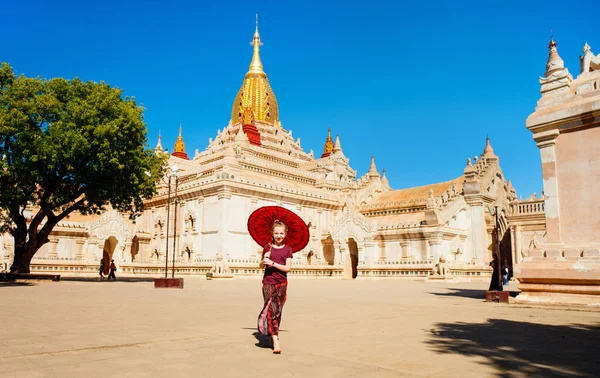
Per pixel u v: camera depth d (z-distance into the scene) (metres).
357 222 58.34
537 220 53.00
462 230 56.19
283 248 10.06
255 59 94.56
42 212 37.78
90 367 7.91
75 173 37.22
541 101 21.55
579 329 12.55
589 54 21.83
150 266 56.62
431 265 50.00
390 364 8.30
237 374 7.53
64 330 11.92
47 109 34.44
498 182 63.97
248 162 63.72
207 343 10.20
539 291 19.69
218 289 31.16
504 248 61.16
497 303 20.33
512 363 8.39
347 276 59.16
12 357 8.66
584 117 19.69
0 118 32.12
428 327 12.83
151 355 8.92
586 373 7.68
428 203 52.66
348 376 7.45
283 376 7.43
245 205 55.53
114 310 16.81
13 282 35.84
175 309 17.34
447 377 7.41
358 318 14.85
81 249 57.38
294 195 60.88
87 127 35.06
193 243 56.47
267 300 9.55
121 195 39.94
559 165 20.47
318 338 10.99
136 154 38.72
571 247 19.44
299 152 89.00
